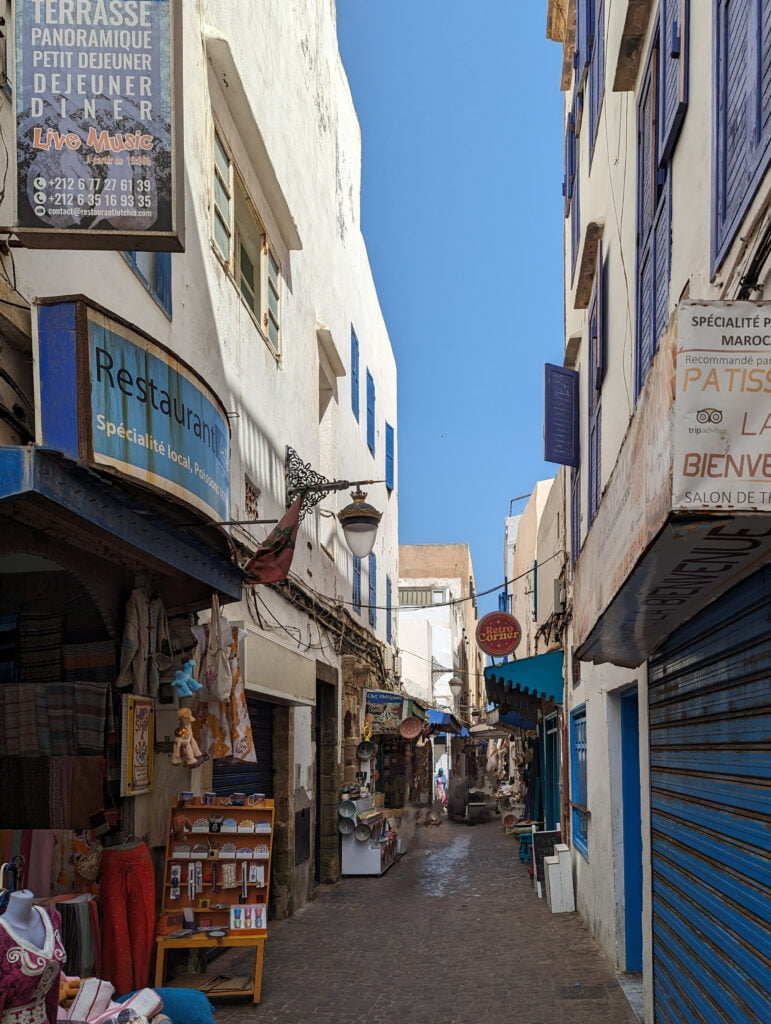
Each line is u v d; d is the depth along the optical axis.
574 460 11.66
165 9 4.67
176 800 7.75
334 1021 7.21
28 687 6.36
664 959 6.04
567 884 12.08
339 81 17.73
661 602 4.30
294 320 12.87
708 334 2.70
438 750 45.81
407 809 28.72
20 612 6.61
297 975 8.66
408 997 7.89
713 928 4.70
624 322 7.66
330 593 15.43
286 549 7.70
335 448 16.17
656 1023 6.34
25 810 6.18
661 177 6.11
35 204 4.52
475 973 8.70
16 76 4.58
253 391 10.43
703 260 4.71
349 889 14.43
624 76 6.87
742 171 4.02
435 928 11.04
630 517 3.53
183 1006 4.85
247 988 7.78
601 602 4.65
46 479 4.41
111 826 6.38
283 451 11.92
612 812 8.73
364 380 20.34
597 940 9.83
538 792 20.16
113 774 6.41
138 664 6.60
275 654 9.93
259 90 10.83
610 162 8.43
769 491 2.66
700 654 4.99
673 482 2.67
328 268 15.81
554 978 8.40
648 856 6.64
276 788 11.91
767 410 2.68
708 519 2.72
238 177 10.24
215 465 6.21
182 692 6.80
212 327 8.84
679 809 5.58
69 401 4.54
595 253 9.44
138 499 5.34
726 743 4.46
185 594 7.16
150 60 4.64
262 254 11.14
